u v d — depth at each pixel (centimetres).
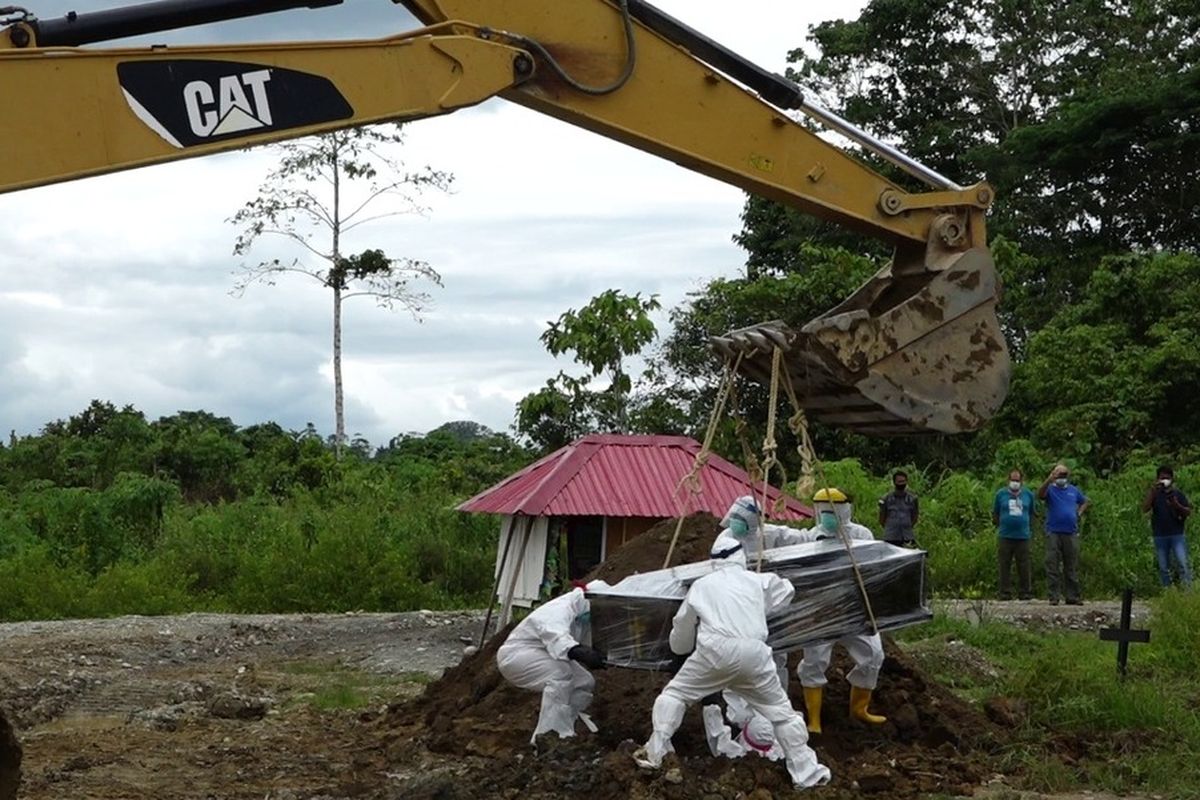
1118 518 2516
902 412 923
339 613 2506
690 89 915
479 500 1773
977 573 2412
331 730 1271
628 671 1162
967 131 4156
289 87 809
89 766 1104
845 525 1086
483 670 1284
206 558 2762
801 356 943
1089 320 3409
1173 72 3912
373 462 4044
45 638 1981
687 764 993
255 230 3734
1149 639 1280
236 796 992
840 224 970
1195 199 3797
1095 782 1027
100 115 779
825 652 1088
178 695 1520
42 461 3944
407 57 829
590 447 1736
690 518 1359
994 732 1139
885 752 1077
